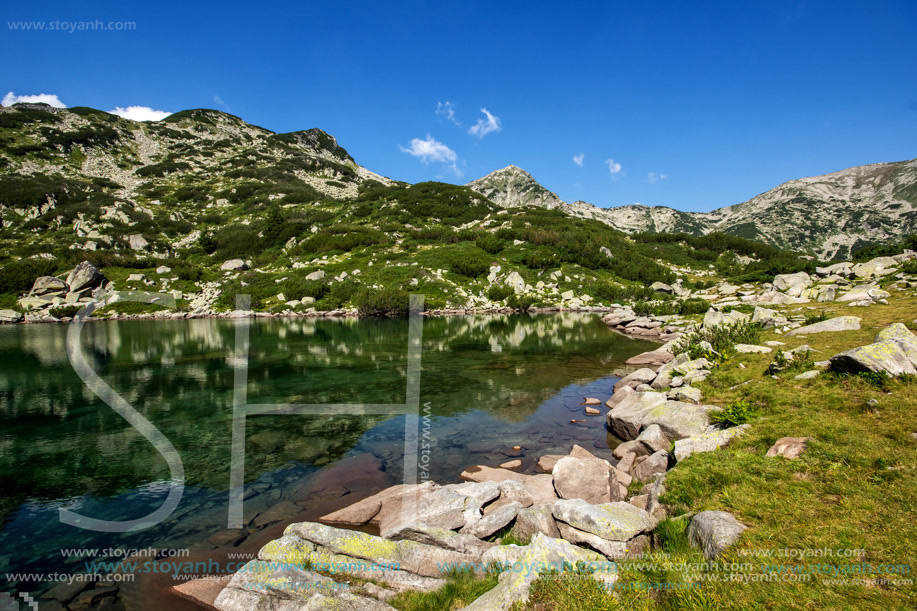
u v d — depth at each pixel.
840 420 7.00
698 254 71.75
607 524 5.39
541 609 4.05
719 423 8.67
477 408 14.12
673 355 18.38
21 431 11.88
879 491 4.98
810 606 3.54
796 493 5.28
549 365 20.89
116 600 5.36
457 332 33.22
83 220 68.31
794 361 10.44
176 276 51.84
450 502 6.68
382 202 97.50
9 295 42.22
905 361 8.13
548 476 8.52
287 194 100.69
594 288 55.25
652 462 8.24
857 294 20.08
